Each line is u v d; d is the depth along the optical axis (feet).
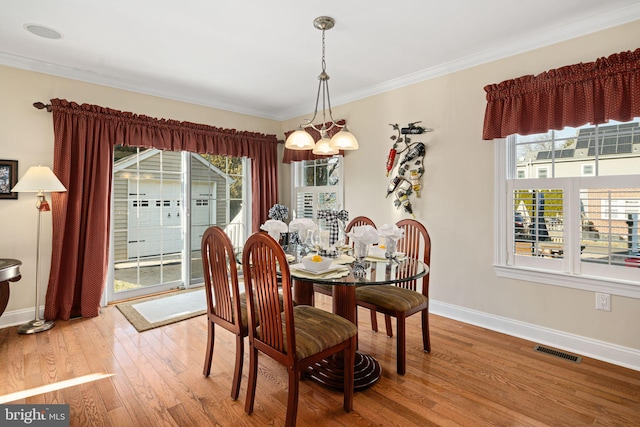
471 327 9.89
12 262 8.86
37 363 7.64
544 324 8.79
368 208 12.82
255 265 5.72
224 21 7.91
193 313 11.02
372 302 7.67
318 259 6.35
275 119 16.35
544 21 8.00
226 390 6.69
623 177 7.66
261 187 15.44
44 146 10.21
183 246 14.03
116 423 5.66
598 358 7.93
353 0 7.10
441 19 7.88
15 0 7.01
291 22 7.97
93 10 7.41
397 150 11.80
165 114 12.82
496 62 9.49
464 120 10.17
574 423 5.69
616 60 7.32
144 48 9.29
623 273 7.68
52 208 10.19
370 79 11.75
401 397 6.44
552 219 8.69
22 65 9.85
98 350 8.34
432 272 11.03
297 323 6.15
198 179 14.24
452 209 10.49
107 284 12.00
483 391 6.63
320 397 6.48
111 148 11.15
